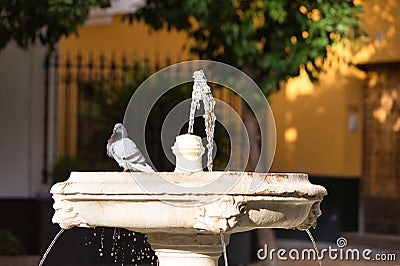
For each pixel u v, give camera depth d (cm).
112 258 3356
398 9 3834
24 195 3638
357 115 4059
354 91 4072
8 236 3341
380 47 3884
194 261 1647
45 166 3716
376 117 4012
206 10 2856
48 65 3738
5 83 3656
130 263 3316
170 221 1516
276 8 2869
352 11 2977
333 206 4031
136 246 3316
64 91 4703
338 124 4100
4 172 3634
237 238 3359
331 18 2947
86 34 4981
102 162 3800
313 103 4216
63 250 3422
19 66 3669
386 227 3938
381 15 3884
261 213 1541
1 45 3084
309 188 1605
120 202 1515
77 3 2847
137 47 4891
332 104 4131
